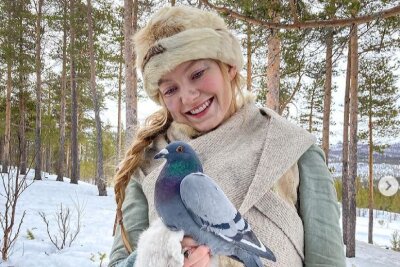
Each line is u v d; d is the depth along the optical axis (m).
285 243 1.33
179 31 1.54
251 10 5.98
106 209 14.33
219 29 1.58
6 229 6.39
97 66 21.47
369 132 21.30
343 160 15.43
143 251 1.15
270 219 1.35
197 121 1.57
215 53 1.51
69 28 21.33
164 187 1.27
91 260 6.65
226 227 1.20
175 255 1.09
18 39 22.70
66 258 6.62
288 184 1.45
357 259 13.27
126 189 1.76
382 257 13.91
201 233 1.20
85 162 51.53
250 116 1.61
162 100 1.67
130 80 13.39
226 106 1.57
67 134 33.97
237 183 1.40
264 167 1.40
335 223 1.43
